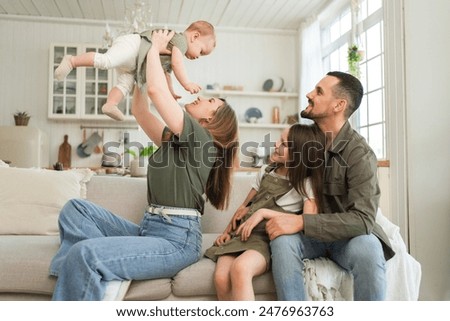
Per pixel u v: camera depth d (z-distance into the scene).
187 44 1.70
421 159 2.56
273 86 5.40
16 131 4.35
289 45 5.58
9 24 5.10
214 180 1.61
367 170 1.47
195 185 1.45
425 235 2.53
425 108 2.57
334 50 4.74
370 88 3.82
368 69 3.87
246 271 1.31
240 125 5.13
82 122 5.12
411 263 1.57
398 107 2.64
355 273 1.34
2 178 2.06
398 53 2.64
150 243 1.34
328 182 1.55
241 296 1.28
